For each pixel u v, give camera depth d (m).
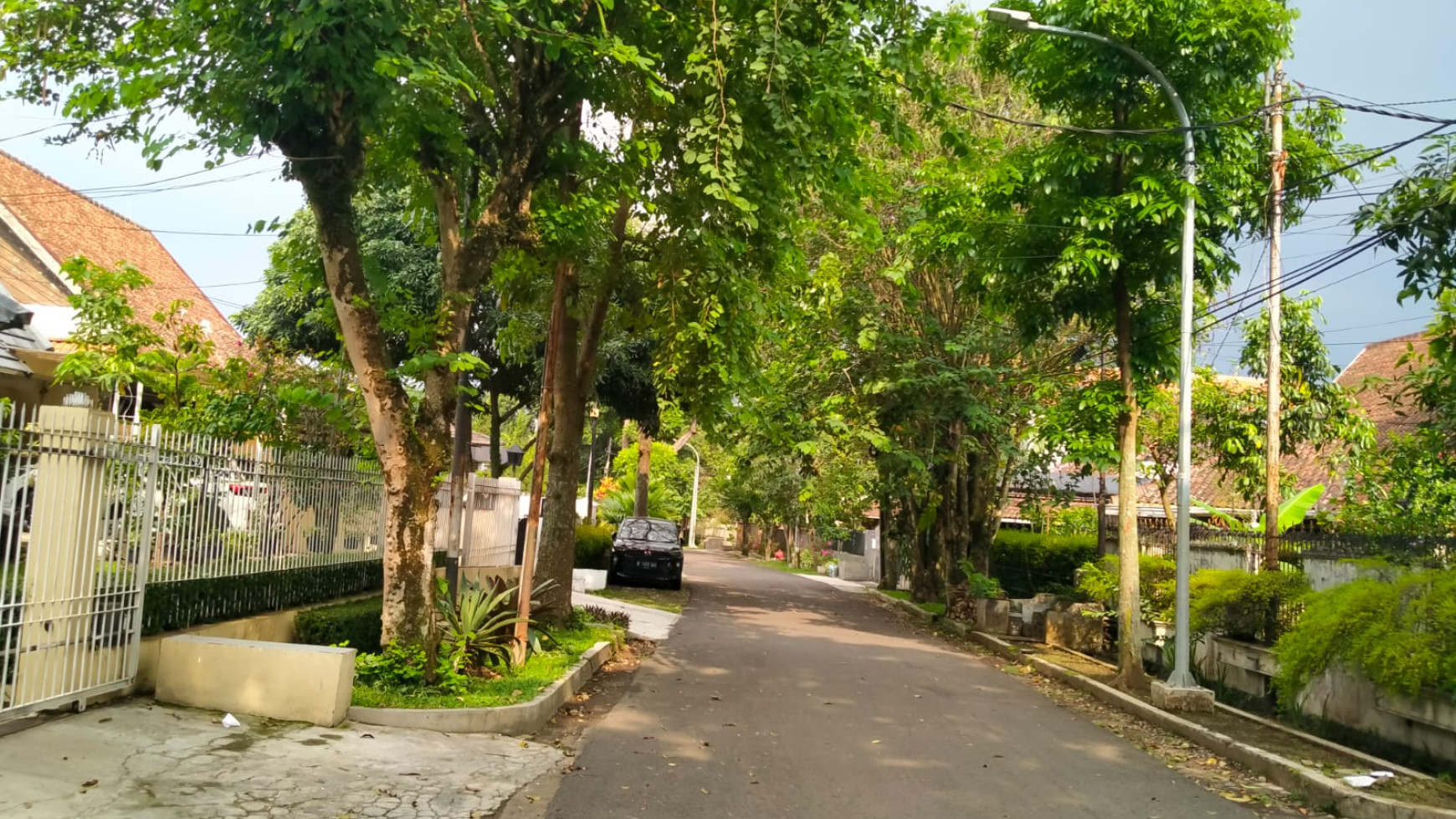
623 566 26.23
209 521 9.20
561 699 10.29
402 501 9.38
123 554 7.85
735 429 18.92
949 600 21.28
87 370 11.47
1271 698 11.77
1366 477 15.17
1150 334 13.66
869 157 17.25
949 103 13.17
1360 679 9.87
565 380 15.19
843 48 10.83
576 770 7.70
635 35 10.88
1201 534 15.46
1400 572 10.16
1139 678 12.56
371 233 19.95
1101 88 12.63
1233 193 12.85
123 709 7.62
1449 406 11.77
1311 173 14.16
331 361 12.89
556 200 11.14
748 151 11.16
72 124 8.57
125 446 7.82
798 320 18.11
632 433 53.03
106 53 8.62
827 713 10.59
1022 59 13.39
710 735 9.24
